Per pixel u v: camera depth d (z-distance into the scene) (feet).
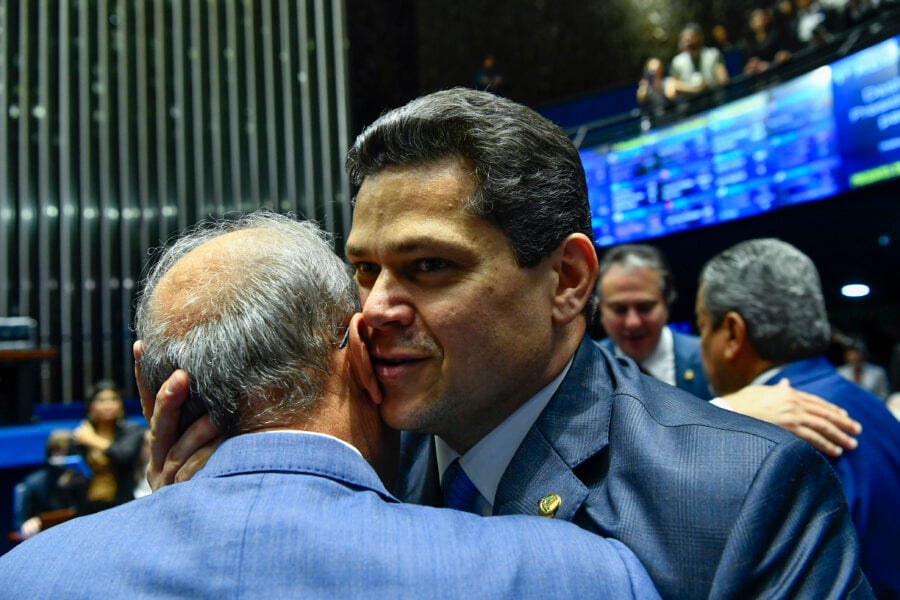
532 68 24.67
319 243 2.51
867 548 3.38
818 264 15.08
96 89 23.90
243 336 2.24
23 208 23.20
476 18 25.35
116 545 1.96
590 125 18.49
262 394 2.25
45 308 23.09
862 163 13.64
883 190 13.58
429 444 3.02
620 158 17.69
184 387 2.26
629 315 6.82
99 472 8.82
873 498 3.41
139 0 24.26
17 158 23.30
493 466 2.67
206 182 24.35
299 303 2.30
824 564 2.20
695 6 22.71
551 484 2.50
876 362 14.44
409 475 3.12
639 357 6.96
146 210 23.93
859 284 14.67
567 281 2.57
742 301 4.08
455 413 2.48
